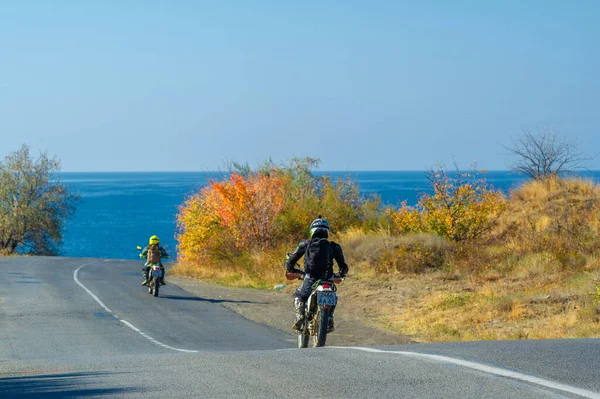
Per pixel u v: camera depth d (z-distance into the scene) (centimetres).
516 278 2805
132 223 15138
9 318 2547
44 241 8425
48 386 1023
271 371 1059
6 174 8112
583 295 2312
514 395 848
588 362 1073
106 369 1173
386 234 3891
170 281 3981
